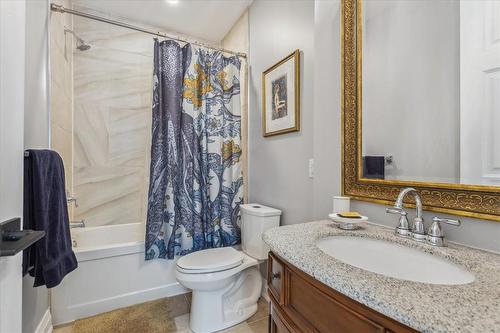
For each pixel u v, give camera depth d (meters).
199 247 2.01
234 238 2.14
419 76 0.92
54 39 1.72
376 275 0.56
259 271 1.87
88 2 2.17
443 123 0.85
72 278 1.64
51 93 1.57
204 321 1.51
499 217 0.68
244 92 2.27
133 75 2.49
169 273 1.96
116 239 2.29
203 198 2.08
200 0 2.13
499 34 0.72
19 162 0.62
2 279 0.53
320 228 0.98
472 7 0.78
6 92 0.56
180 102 1.99
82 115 2.29
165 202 1.93
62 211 1.20
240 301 1.71
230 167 2.16
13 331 0.57
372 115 1.08
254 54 2.15
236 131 2.18
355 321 0.53
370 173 1.08
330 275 0.57
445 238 0.81
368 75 1.09
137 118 2.52
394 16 1.00
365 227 1.00
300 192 1.60
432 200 0.84
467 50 0.79
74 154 2.25
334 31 1.24
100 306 1.72
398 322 0.44
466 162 0.79
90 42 2.30
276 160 1.85
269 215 1.73
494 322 0.39
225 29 2.60
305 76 1.54
